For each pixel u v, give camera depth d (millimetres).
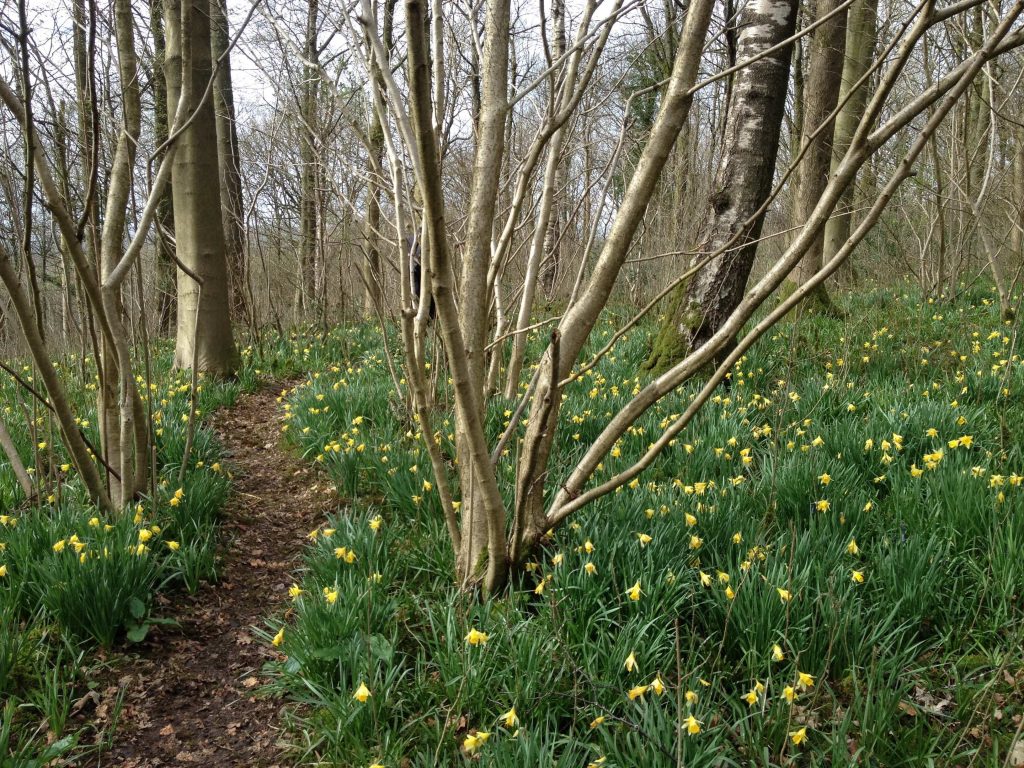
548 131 3270
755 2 6578
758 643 2834
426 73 2201
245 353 9422
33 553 3531
